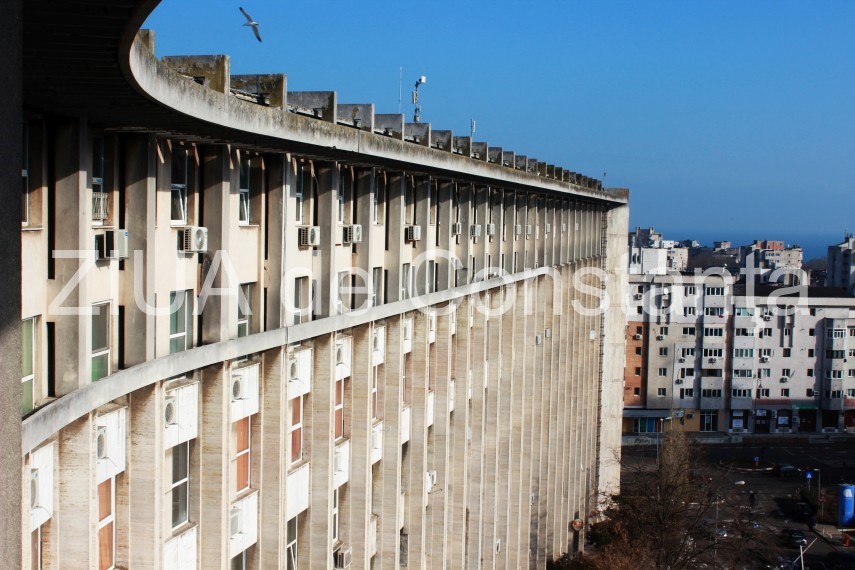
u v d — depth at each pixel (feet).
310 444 78.89
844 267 518.78
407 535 101.81
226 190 62.59
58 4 31.45
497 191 129.49
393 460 94.17
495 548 132.87
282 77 64.18
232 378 65.51
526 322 144.25
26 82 40.16
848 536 236.63
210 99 49.75
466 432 118.21
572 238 186.39
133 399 55.67
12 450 32.86
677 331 346.95
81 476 49.62
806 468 301.43
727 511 226.79
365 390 86.48
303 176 76.54
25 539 44.37
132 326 54.65
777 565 194.18
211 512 63.26
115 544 55.83
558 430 172.96
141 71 40.06
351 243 83.82
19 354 33.17
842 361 347.15
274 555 71.15
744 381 348.38
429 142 97.91
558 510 179.22
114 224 53.31
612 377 225.35
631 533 168.86
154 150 55.01
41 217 47.67
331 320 78.23
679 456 191.11
